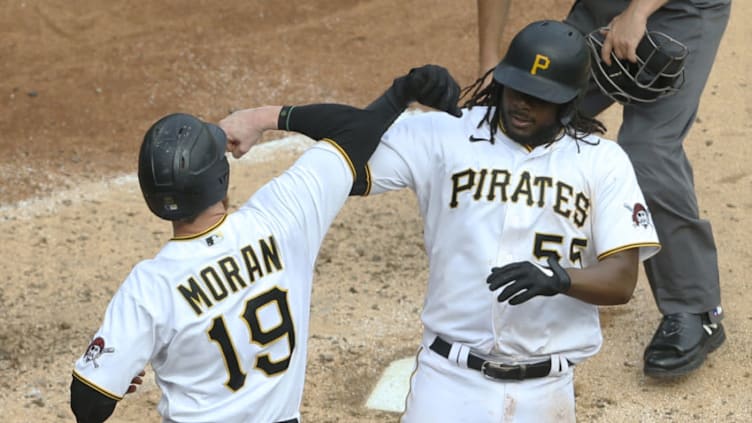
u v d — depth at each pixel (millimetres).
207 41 38312
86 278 25625
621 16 19203
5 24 37625
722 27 20797
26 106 34219
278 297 13133
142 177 12703
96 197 29938
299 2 40719
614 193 14117
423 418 14570
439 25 39719
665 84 19328
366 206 29516
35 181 30672
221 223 13055
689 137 31734
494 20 19641
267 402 13039
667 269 20891
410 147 14516
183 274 12711
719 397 20703
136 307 12508
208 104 35188
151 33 38375
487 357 14375
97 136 33281
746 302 23891
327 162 13742
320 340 22953
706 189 28969
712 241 21031
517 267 12758
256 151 32781
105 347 12352
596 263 14570
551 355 14367
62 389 21250
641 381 21328
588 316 14562
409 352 22469
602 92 20188
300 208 13492
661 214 20453
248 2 40156
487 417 14344
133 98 35156
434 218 14641
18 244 27172
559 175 14094
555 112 14000
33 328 23406
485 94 14789
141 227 28297
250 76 36688
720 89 34375
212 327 12656
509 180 14109
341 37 39062
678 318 21047
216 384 12812
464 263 14266
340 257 26734
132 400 20875
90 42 37562
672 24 20344
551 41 13695
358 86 36250
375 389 21188
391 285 25375
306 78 36688
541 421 14461
